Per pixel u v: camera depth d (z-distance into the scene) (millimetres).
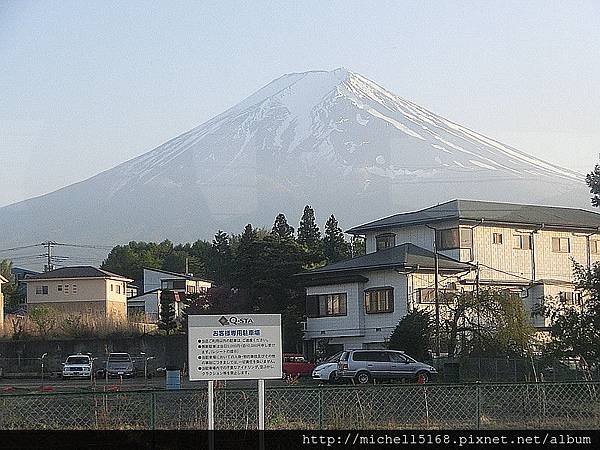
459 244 39250
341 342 39594
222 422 12461
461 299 28984
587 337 20203
